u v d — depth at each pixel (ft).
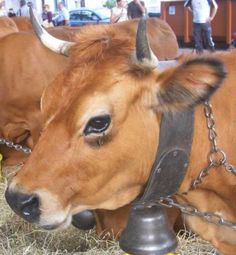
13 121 5.86
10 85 5.73
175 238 2.95
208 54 3.06
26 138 6.05
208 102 2.84
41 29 3.11
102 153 2.63
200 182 2.92
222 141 2.94
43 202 2.61
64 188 2.64
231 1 16.20
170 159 2.74
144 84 2.64
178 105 2.63
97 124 2.59
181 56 2.92
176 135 2.72
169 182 2.78
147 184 2.77
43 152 2.64
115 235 4.29
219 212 3.10
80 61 2.71
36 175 2.62
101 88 2.59
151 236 2.85
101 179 2.68
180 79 2.59
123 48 2.69
